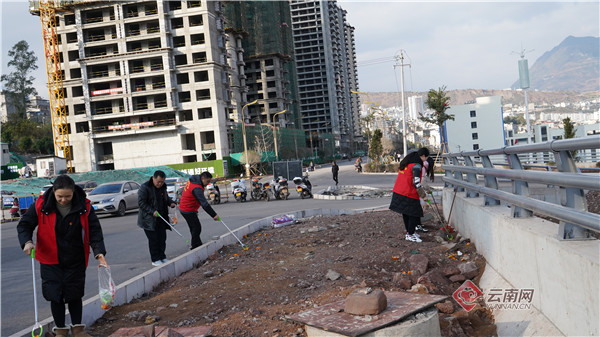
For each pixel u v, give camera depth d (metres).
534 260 3.87
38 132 108.31
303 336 3.83
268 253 7.74
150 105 72.38
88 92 72.19
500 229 4.85
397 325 3.34
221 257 7.97
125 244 11.16
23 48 103.12
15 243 13.29
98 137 73.25
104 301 4.54
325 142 143.38
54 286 4.17
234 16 109.12
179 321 4.62
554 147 3.49
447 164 9.62
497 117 90.50
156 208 7.96
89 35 74.25
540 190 7.11
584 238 3.43
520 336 3.74
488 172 5.65
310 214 13.89
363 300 3.57
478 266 5.48
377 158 60.31
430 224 9.16
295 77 138.50
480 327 4.19
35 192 45.03
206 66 71.88
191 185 8.48
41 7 71.94
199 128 72.50
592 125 86.75
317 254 7.18
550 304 3.55
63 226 4.16
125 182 21.12
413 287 4.73
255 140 88.75
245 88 96.88
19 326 5.02
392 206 7.71
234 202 24.81
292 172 28.44
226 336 4.04
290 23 138.12
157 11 72.25
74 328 4.30
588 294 2.94
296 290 5.30
